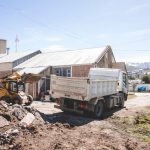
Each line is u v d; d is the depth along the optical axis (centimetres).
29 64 3769
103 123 1375
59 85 1578
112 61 3528
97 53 3228
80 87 1460
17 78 1923
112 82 1817
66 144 852
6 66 4081
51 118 1443
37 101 2672
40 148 802
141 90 4975
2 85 1864
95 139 966
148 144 965
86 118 1519
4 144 830
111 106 1816
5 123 1018
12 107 1272
